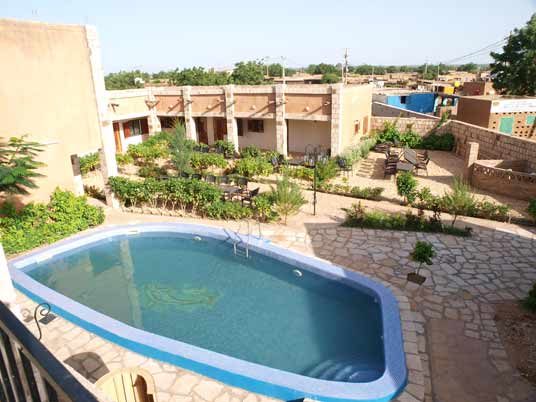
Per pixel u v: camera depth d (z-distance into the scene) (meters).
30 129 11.73
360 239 11.09
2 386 2.38
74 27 12.29
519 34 28.67
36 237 11.25
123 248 11.87
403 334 7.12
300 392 5.81
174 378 6.33
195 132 24.34
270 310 8.70
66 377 1.57
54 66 11.98
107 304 9.09
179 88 23.42
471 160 16.06
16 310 2.99
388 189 15.88
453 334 7.09
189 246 11.92
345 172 18.67
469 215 12.70
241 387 6.16
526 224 12.00
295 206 12.20
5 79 11.00
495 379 6.06
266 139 24.64
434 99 39.38
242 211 12.76
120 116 22.50
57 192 12.40
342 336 7.77
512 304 7.95
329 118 19.67
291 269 10.19
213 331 8.01
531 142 15.82
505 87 29.66
